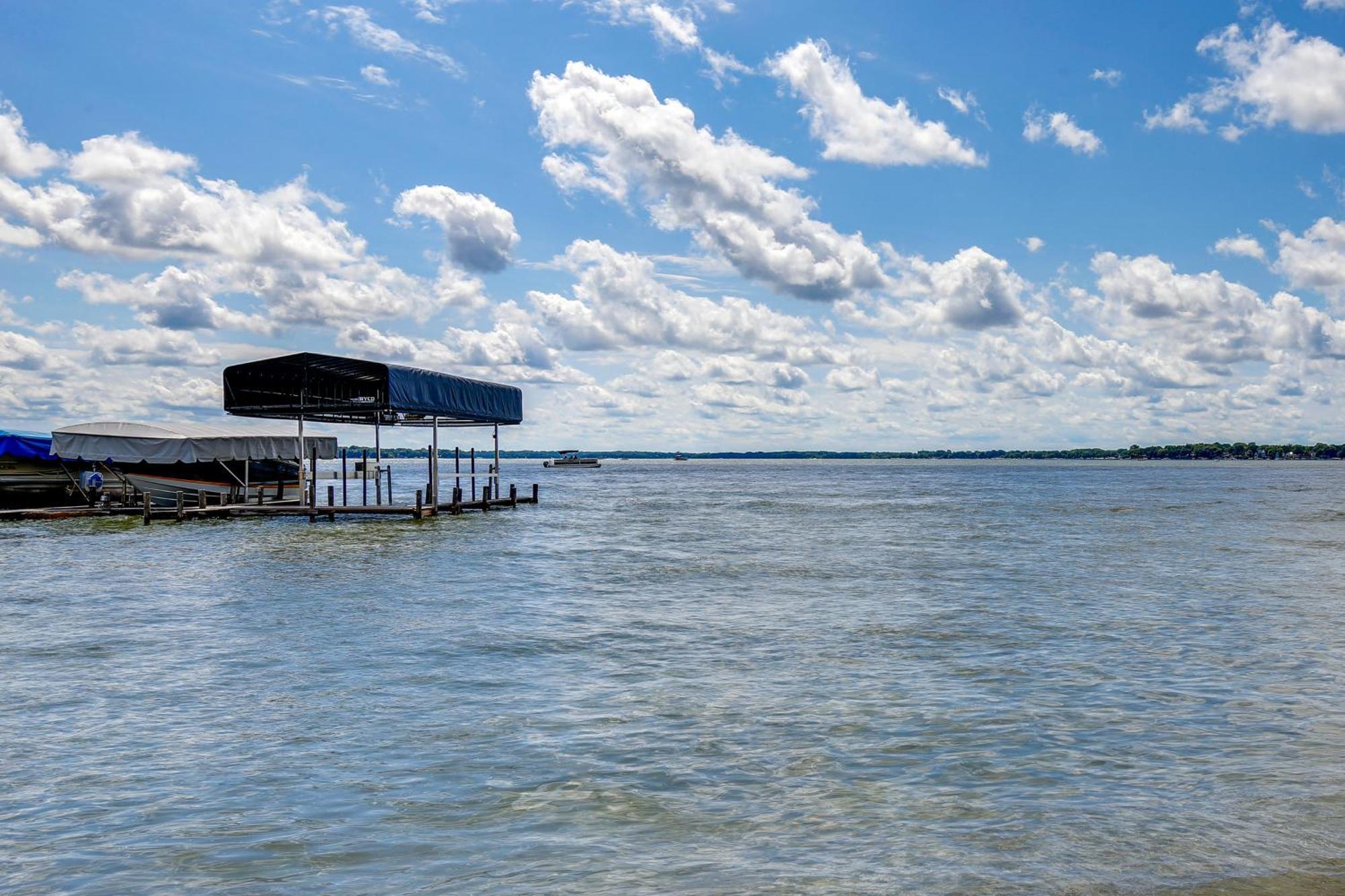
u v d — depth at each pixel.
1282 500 72.38
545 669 14.64
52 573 26.31
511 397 57.00
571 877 7.44
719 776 9.71
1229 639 16.84
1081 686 13.43
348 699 12.80
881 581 25.12
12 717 11.91
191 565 28.25
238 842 8.13
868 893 7.13
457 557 30.95
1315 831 8.22
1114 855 7.76
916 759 10.22
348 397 44.97
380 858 7.79
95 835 8.29
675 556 31.59
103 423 45.72
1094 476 162.75
